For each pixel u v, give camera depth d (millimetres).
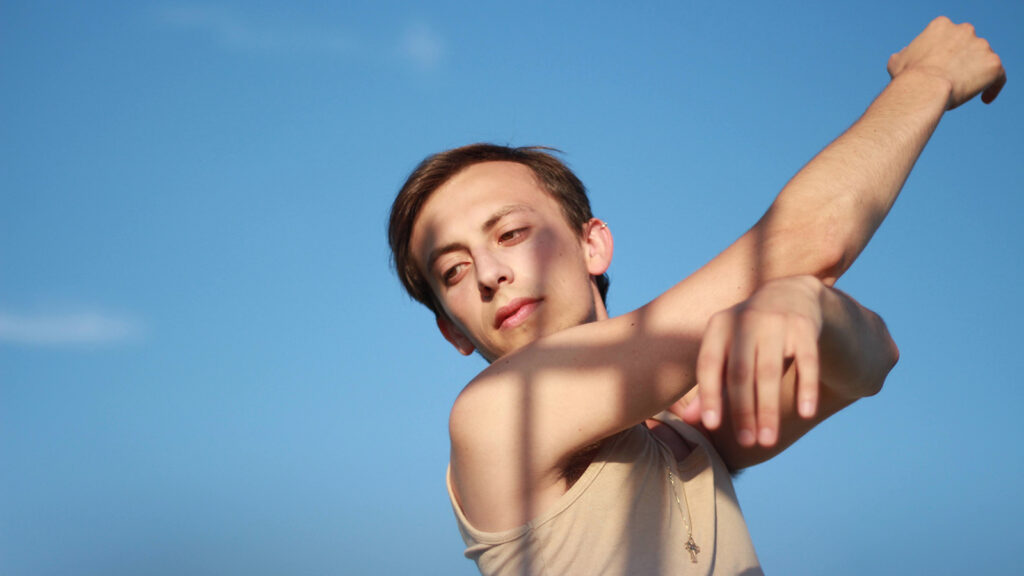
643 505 1593
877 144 1550
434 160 2123
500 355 1969
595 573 1521
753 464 1902
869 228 1503
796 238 1440
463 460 1554
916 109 1612
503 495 1528
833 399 1727
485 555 1596
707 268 1466
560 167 2150
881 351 1380
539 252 1949
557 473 1546
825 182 1488
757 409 896
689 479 1707
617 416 1437
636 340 1431
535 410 1475
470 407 1530
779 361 904
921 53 1755
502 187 2021
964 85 1704
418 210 2098
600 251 2141
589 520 1544
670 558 1561
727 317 950
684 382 1402
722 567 1626
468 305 1974
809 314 984
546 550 1531
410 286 2227
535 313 1916
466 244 1968
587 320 2002
